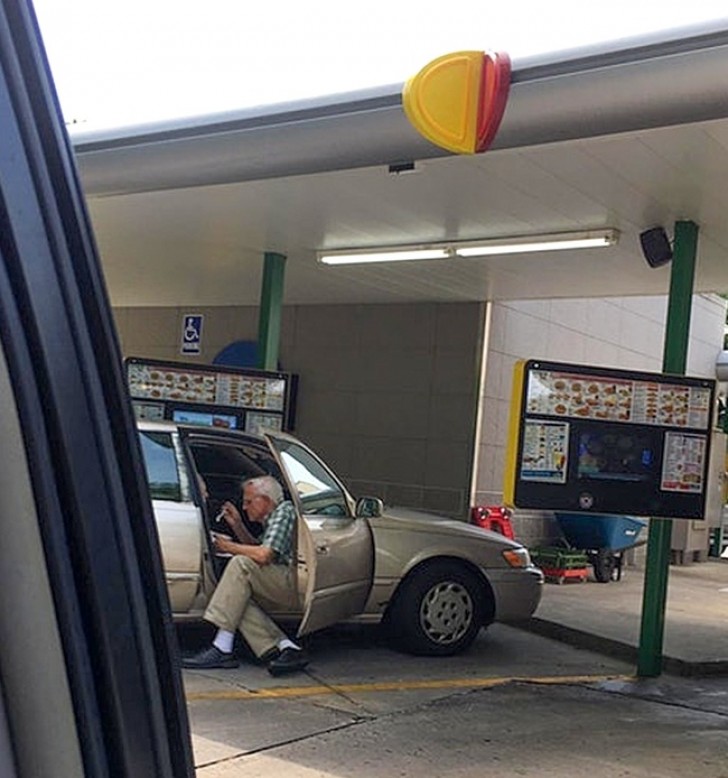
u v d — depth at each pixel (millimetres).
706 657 8102
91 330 1168
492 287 11766
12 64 1112
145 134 5578
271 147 5293
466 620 7973
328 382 14227
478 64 4410
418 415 13352
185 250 10906
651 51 4172
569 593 11586
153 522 1241
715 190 7102
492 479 13219
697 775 5277
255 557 6973
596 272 10359
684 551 15938
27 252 1096
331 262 10898
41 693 1083
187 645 7535
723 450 9609
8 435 1066
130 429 1214
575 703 6699
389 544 7672
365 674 7152
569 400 6980
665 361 7840
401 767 5129
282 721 5836
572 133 4484
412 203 8266
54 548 1078
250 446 7500
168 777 1216
